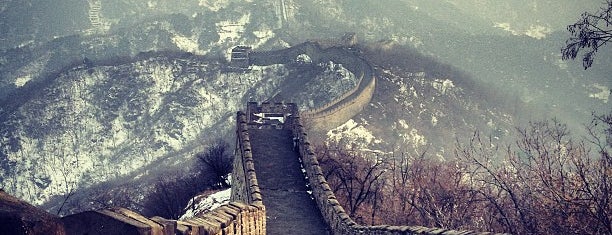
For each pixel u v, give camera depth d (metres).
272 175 59.94
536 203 37.31
